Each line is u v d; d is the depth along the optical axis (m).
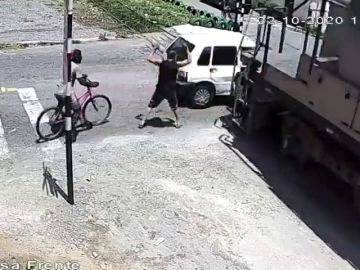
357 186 8.59
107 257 7.43
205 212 8.62
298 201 9.22
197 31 13.35
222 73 12.51
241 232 8.22
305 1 10.10
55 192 8.80
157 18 19.38
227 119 12.15
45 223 8.02
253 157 10.55
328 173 10.12
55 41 16.42
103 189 8.98
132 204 8.65
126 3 20.95
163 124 11.67
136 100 12.70
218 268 7.40
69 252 7.46
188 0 22.88
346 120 8.28
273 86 10.19
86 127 11.16
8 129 10.78
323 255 7.91
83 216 8.25
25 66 14.30
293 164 10.40
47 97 12.35
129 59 15.51
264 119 10.86
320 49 9.34
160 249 7.68
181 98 12.58
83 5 20.56
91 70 14.37
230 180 9.65
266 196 9.26
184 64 11.69
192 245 7.82
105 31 17.92
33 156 9.89
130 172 9.59
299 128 9.90
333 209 9.08
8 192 8.70
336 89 8.46
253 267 7.49
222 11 19.77
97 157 10.02
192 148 10.69
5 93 12.44
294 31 10.59
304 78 9.28
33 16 19.06
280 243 8.06
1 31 17.06
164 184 9.30
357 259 7.89
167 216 8.42
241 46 11.84
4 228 7.84
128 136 10.98
